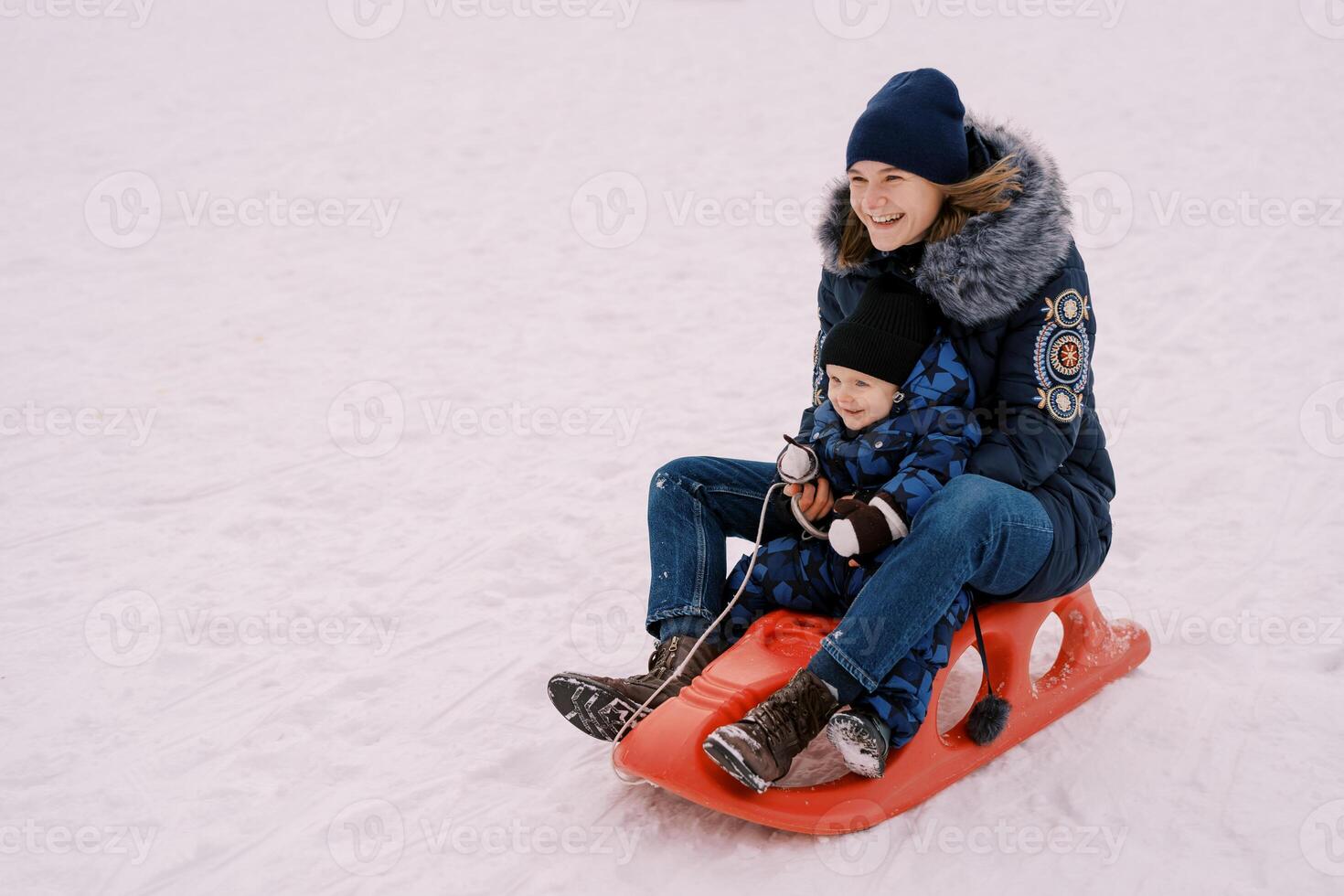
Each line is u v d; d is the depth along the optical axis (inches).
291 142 347.3
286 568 125.8
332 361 196.9
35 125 359.6
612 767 89.3
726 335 206.2
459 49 460.1
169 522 137.6
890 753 82.2
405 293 233.1
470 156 334.6
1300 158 297.7
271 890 77.0
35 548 131.2
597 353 198.5
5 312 221.0
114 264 250.1
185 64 436.1
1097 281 224.1
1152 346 190.4
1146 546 124.2
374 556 128.2
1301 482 138.1
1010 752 89.6
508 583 121.0
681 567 90.7
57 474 151.8
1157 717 93.2
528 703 99.0
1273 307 204.4
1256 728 91.0
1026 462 84.8
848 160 86.5
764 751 75.9
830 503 88.7
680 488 94.0
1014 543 81.3
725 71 423.8
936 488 83.4
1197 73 387.5
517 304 225.1
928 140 83.4
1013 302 84.4
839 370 86.4
